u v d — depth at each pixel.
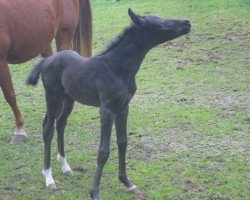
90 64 5.33
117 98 5.21
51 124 5.84
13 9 7.41
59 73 5.64
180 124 7.73
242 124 7.61
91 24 8.95
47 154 5.94
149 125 7.75
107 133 5.27
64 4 8.39
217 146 6.92
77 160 6.71
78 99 5.55
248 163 6.39
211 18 14.24
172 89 9.41
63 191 5.90
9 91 7.31
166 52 11.80
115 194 5.77
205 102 8.63
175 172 6.23
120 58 5.22
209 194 5.66
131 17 5.14
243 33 12.67
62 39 8.64
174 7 16.12
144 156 6.72
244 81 9.59
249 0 15.72
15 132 7.50
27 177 6.29
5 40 7.27
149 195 5.71
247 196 5.58
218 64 10.70
